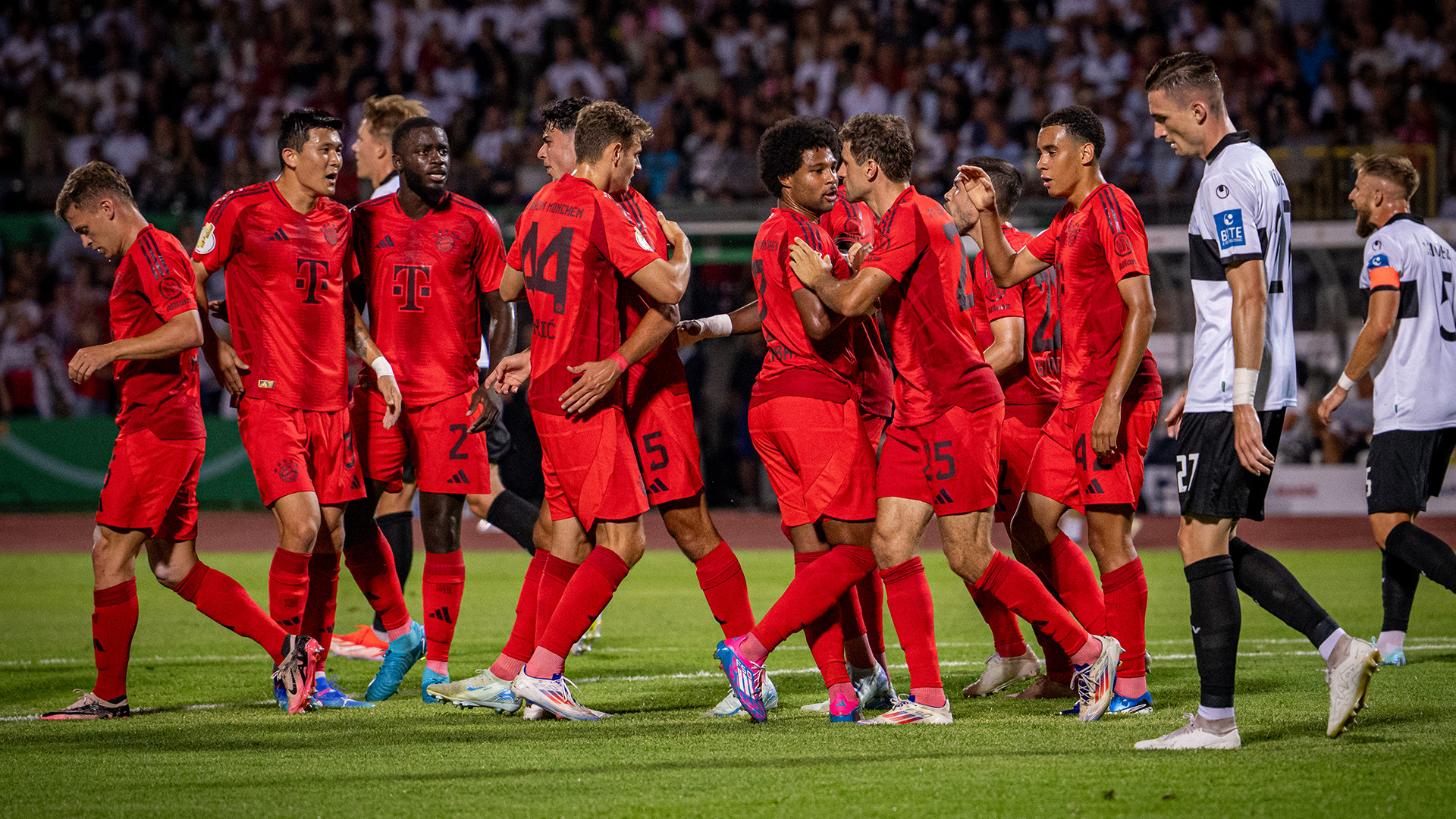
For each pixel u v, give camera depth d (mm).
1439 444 21156
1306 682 19297
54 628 28406
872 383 18156
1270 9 69250
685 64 73750
